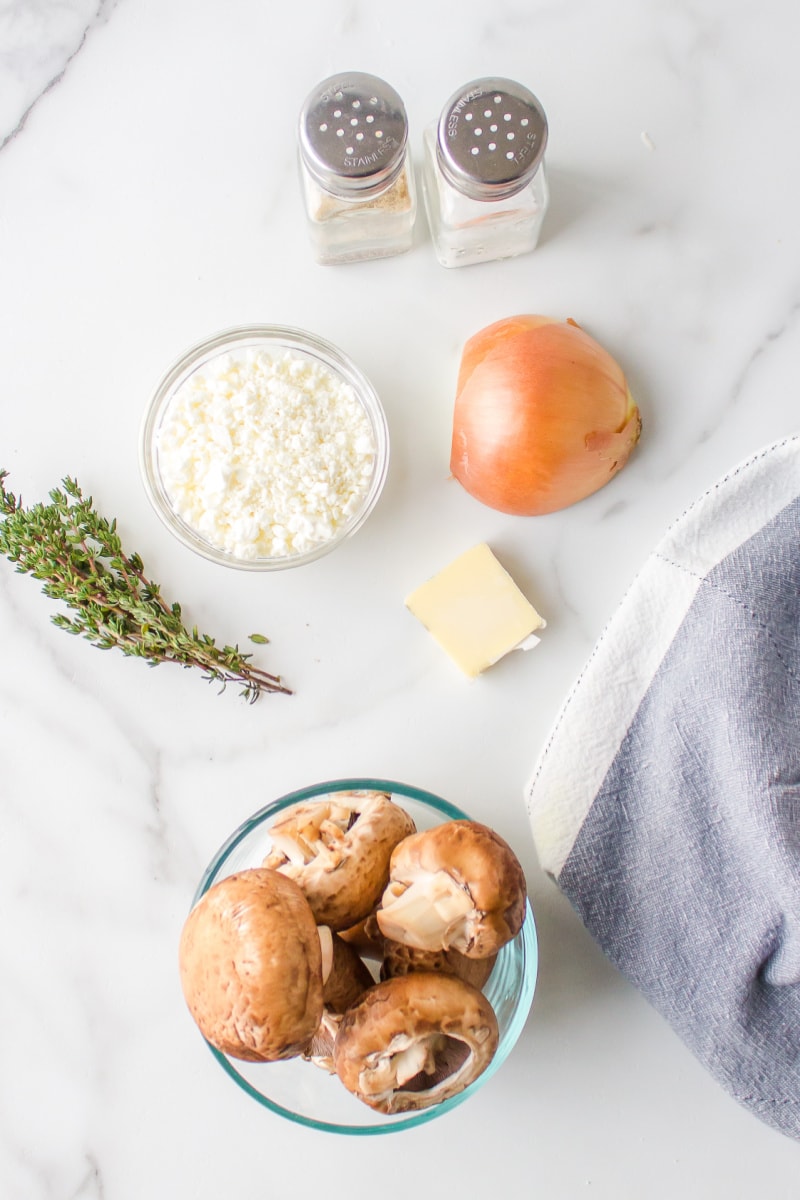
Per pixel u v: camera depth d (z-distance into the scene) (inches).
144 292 36.8
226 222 36.7
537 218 34.4
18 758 36.9
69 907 37.0
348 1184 36.8
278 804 31.2
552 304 36.9
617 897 34.8
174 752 36.9
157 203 36.7
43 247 36.7
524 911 28.6
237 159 36.7
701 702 34.0
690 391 36.9
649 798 34.6
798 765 33.4
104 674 36.8
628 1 36.6
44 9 36.4
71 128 36.6
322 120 30.2
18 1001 37.0
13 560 34.2
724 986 33.7
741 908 33.5
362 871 29.1
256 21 36.5
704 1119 36.9
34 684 36.9
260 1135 36.8
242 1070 33.4
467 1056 29.6
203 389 34.9
